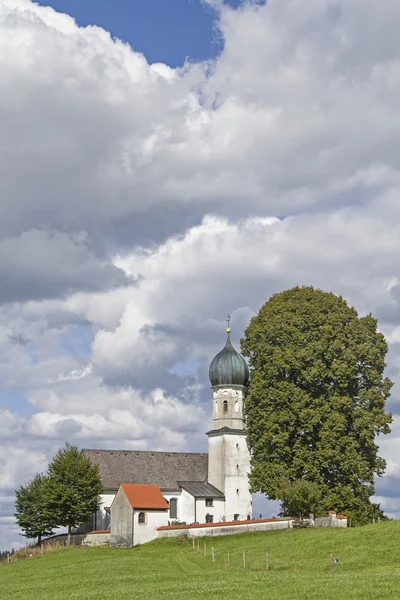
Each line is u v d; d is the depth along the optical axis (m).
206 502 112.75
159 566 72.12
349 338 93.25
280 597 43.50
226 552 76.56
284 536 80.50
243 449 116.69
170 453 121.81
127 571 68.69
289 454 90.06
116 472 115.69
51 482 105.19
